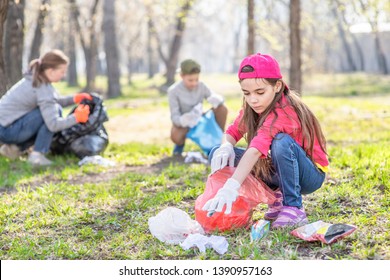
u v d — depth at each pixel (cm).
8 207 520
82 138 805
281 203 426
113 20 2816
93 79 2797
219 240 382
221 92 3173
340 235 366
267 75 385
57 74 755
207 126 776
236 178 374
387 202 455
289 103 399
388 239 377
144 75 6141
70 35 3953
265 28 1622
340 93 2795
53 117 752
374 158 623
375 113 1365
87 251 395
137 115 1574
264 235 387
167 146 929
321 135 416
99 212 495
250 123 416
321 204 466
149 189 579
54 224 466
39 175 688
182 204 504
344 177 561
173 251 379
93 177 681
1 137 768
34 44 2136
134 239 412
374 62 6944
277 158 392
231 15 6750
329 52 5347
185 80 765
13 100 758
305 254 362
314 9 3644
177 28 3062
